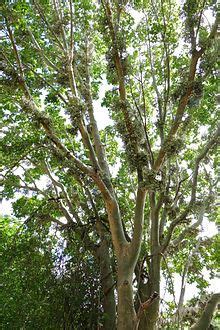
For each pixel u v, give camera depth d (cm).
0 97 1486
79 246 1265
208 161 1461
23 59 1455
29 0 1366
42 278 1266
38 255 1347
